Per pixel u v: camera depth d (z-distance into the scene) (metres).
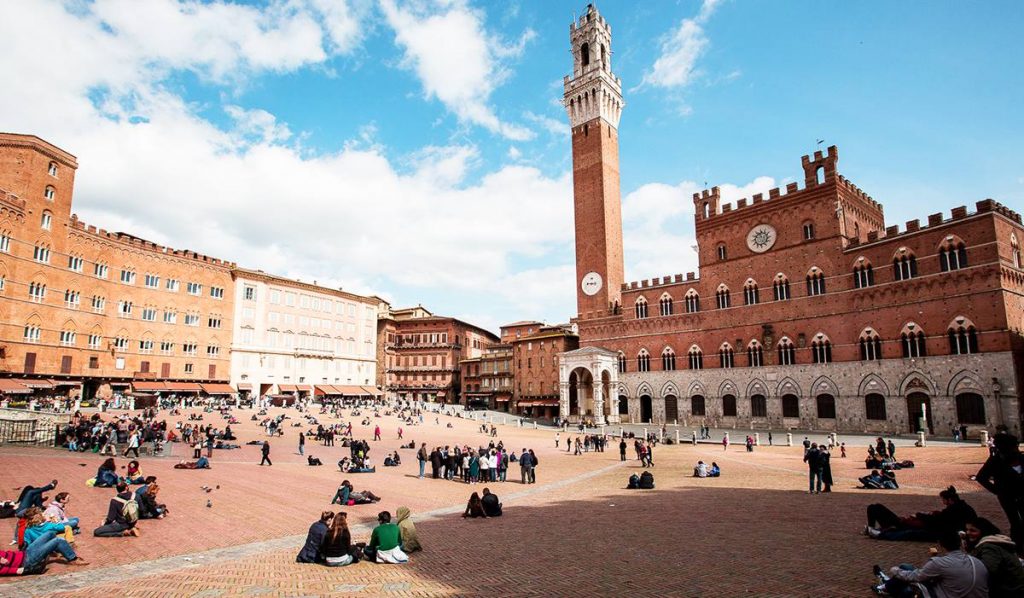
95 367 87.44
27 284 77.25
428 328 146.88
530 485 37.25
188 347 101.12
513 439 75.31
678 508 27.39
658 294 101.88
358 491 32.53
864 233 87.62
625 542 20.16
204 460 39.19
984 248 65.12
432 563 17.75
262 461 42.97
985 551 11.19
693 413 94.31
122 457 41.94
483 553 18.92
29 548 16.31
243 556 18.61
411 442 60.91
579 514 26.50
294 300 119.56
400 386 146.12
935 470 38.44
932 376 68.56
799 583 14.60
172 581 15.72
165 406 83.38
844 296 78.69
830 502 27.56
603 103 120.06
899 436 68.75
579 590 14.73
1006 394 62.12
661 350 100.00
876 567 13.69
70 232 84.31
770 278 87.38
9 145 76.81
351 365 130.12
